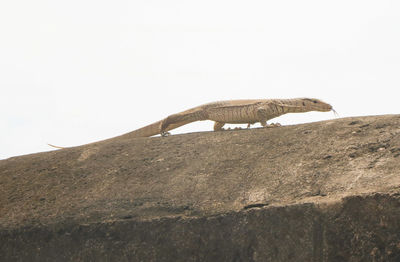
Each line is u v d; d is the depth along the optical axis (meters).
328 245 35.78
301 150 44.50
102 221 42.06
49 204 46.03
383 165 38.91
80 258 41.88
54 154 55.06
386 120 44.94
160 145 51.88
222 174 44.53
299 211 37.03
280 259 37.09
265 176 42.66
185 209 41.28
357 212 35.34
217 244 39.00
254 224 38.25
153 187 44.88
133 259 40.56
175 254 39.78
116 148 53.19
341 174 39.78
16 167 53.66
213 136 51.22
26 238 43.22
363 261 34.62
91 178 48.62
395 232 34.00
